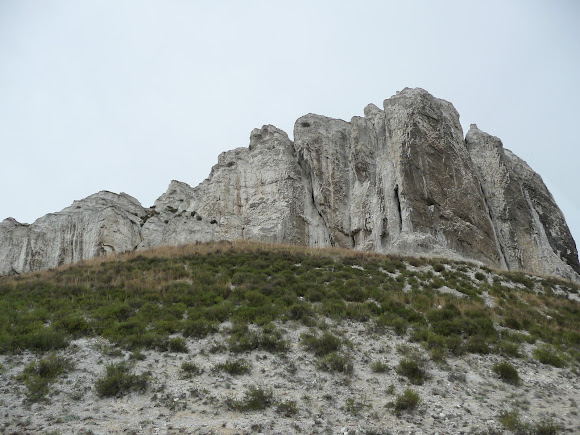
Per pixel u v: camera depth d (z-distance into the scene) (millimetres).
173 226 41531
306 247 33188
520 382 12469
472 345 14781
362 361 13203
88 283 20891
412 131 40125
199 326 14797
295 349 13789
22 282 22125
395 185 38750
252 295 18297
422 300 19531
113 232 37938
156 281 21125
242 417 9680
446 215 36844
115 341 13602
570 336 17031
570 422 10203
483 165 43688
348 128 47812
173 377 11602
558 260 39250
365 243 38125
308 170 44219
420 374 12266
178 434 8766
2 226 38750
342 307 17766
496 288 23172
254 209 42531
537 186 45844
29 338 12992
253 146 49625
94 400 10227
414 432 9328
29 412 9406
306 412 10078
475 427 9664
